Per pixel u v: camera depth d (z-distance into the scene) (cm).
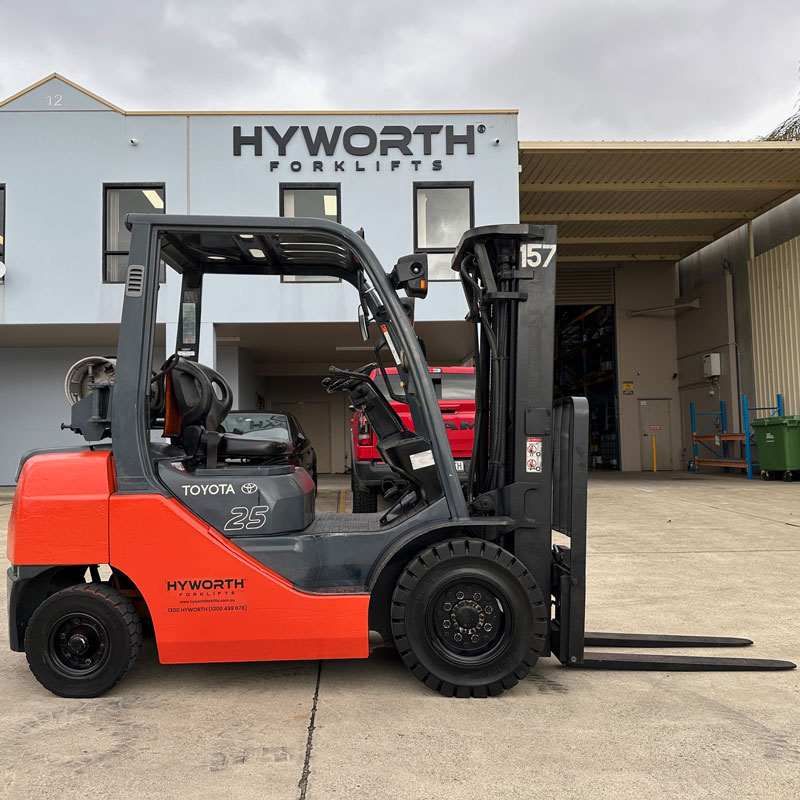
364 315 417
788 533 854
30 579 356
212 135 1366
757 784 259
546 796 251
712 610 510
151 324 356
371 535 362
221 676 384
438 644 348
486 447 408
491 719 321
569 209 1831
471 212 1378
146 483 348
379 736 303
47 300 1339
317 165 1369
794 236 1780
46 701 348
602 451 2552
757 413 1905
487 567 346
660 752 286
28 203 1343
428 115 1378
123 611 349
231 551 345
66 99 1352
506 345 382
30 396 1648
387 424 401
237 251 405
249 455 389
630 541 804
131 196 1369
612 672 388
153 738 302
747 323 1973
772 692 356
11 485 1638
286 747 292
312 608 342
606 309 2475
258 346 1673
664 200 1758
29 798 251
